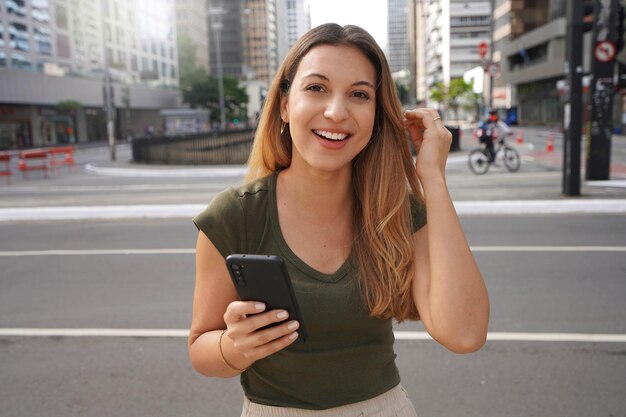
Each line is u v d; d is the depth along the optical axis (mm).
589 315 5211
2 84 49688
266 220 1562
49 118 60562
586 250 7848
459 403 3664
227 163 26734
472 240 8695
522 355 4359
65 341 4898
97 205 13438
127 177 22422
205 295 1562
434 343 4633
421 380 4000
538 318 5168
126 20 76688
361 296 1512
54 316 5590
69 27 61969
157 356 4523
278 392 1555
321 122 1489
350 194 1633
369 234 1546
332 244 1567
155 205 12719
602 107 14164
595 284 6207
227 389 3945
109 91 32250
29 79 53688
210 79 89375
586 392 3754
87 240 9594
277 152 1677
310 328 1496
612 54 13984
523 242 8469
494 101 72438
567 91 11977
